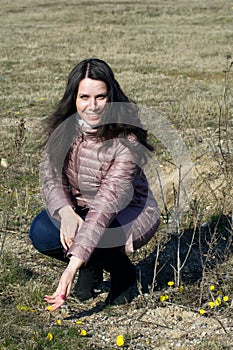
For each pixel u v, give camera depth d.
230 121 9.17
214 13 24.47
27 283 4.59
